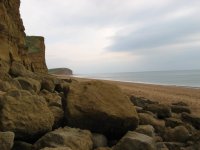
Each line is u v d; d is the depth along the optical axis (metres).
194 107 25.09
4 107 9.83
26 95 10.64
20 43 26.81
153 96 34.19
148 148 10.09
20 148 9.59
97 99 12.23
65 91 13.34
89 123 11.73
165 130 13.52
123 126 11.93
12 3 26.55
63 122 12.11
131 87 52.34
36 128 10.05
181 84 80.56
